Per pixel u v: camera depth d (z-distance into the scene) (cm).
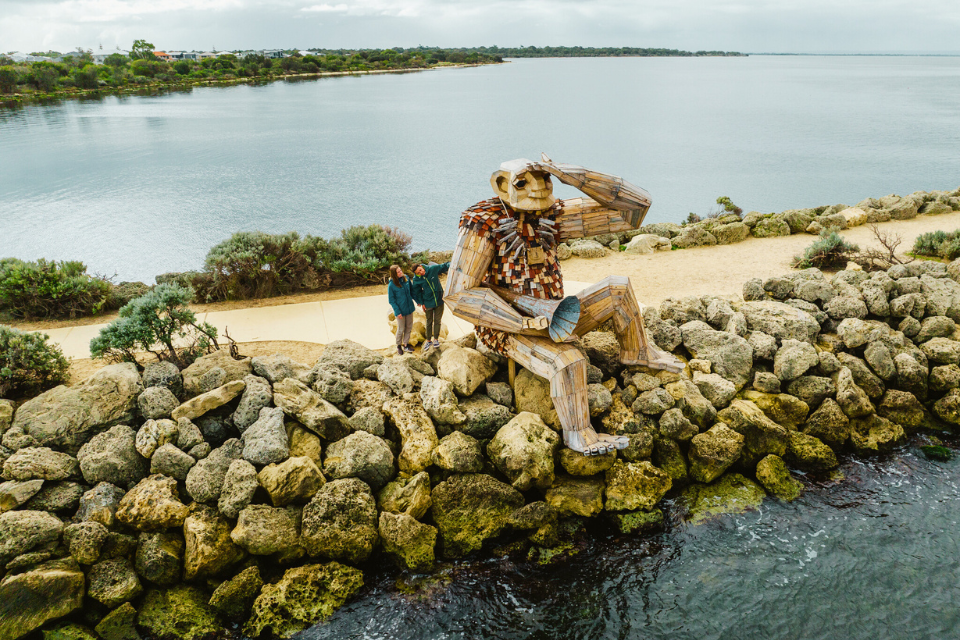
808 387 886
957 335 973
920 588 648
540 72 19362
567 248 1539
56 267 1182
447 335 988
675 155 3891
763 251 1575
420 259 1362
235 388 766
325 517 683
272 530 673
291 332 1045
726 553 707
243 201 2666
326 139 4669
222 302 1207
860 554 695
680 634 609
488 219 690
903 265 1175
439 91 10394
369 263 1258
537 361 729
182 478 709
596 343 885
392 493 730
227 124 5669
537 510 732
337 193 2836
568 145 4291
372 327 1064
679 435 817
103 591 625
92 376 756
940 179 3138
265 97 9212
